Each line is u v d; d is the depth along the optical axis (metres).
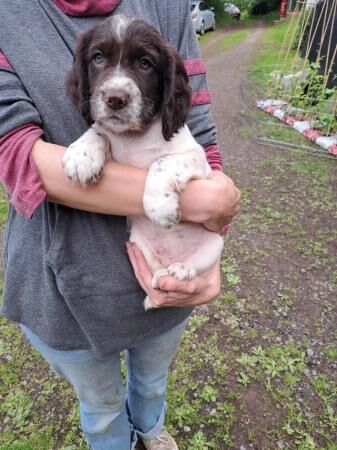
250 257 0.98
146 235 0.42
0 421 0.65
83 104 0.36
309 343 0.76
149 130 0.38
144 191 0.33
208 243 0.44
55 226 0.34
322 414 0.65
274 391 0.68
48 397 0.68
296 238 1.04
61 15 0.34
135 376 0.52
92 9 0.36
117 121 0.35
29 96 0.32
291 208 1.17
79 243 0.35
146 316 0.40
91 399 0.45
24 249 0.36
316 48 1.94
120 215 0.35
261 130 1.73
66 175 0.31
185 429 0.63
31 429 0.63
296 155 1.49
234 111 1.98
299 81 1.90
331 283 0.90
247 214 1.15
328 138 1.55
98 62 0.37
